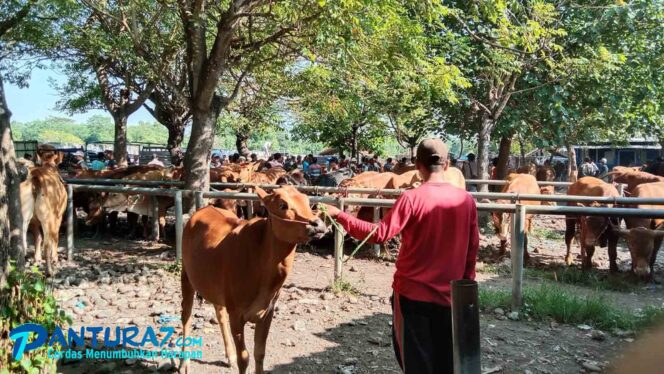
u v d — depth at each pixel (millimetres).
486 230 12578
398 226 3047
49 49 15180
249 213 10570
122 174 12039
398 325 3156
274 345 5258
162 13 10484
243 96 16969
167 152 27797
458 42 10719
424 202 3082
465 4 11531
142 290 7027
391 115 18359
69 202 8820
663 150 30359
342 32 7418
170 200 11031
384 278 7977
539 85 12078
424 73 9500
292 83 11477
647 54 12203
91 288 7109
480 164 13305
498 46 10859
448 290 3078
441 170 3252
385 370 4684
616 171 15273
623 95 12234
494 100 13023
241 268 3865
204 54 9469
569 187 11086
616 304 6746
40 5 12445
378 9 7520
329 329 5723
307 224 3506
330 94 11414
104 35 12711
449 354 3098
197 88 9492
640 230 7957
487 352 5094
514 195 8492
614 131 18094
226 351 4742
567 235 9383
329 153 37781
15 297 3680
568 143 18875
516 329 5762
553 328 5793
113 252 9641
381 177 10633
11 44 14680
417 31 8633
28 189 7375
